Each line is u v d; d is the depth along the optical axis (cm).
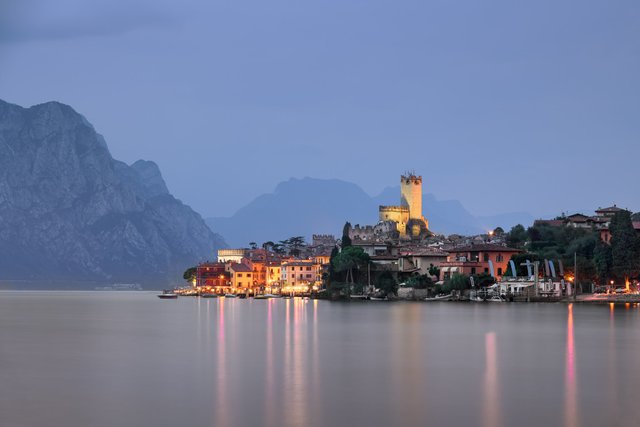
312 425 7338
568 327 17338
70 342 14675
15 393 8881
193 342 14538
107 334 16612
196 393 8819
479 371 10500
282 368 10812
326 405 8175
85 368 10875
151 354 12538
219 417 7644
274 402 8331
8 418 7644
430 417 7644
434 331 16588
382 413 7812
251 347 13550
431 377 9975
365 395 8712
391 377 9975
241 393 8825
